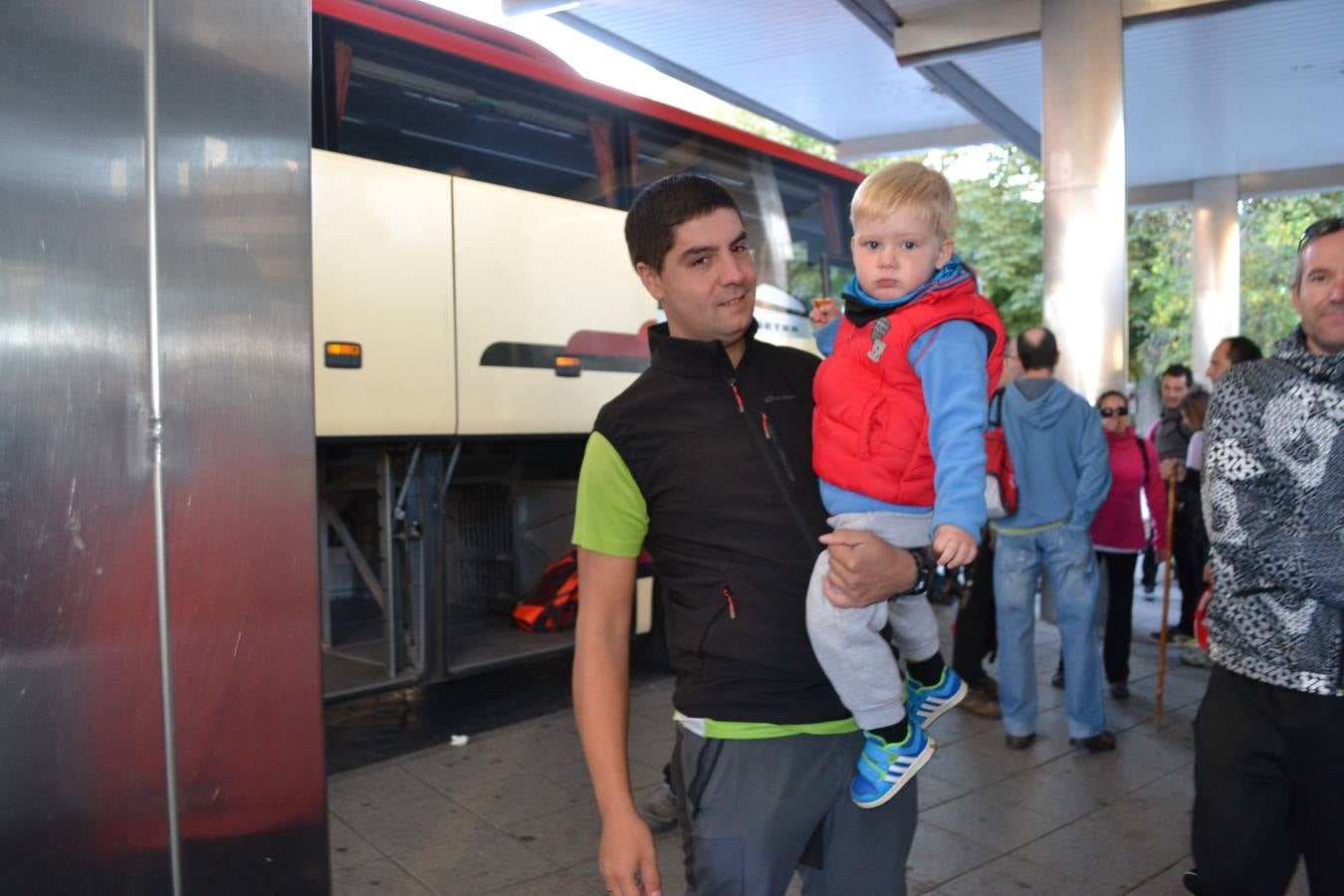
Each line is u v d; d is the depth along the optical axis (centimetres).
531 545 637
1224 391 230
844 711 182
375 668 518
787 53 985
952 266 184
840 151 1348
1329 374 216
